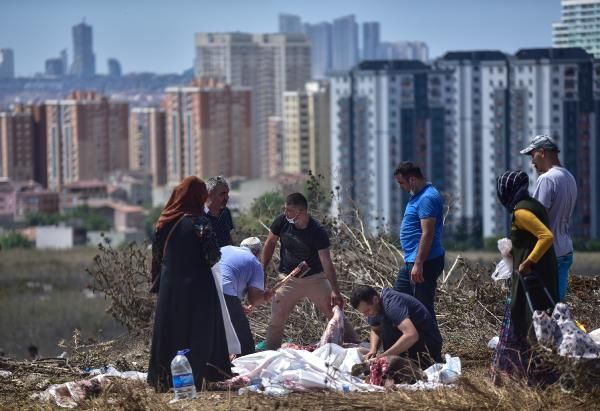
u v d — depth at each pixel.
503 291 26.53
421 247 22.75
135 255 31.05
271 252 24.58
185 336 20.36
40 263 137.75
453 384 19.97
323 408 18.62
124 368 25.23
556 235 20.70
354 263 28.81
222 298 20.73
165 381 20.42
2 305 99.88
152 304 30.73
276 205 34.25
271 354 21.52
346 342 24.20
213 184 24.22
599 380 18.44
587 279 27.17
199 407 19.03
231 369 20.95
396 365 20.70
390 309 21.17
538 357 18.69
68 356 28.05
